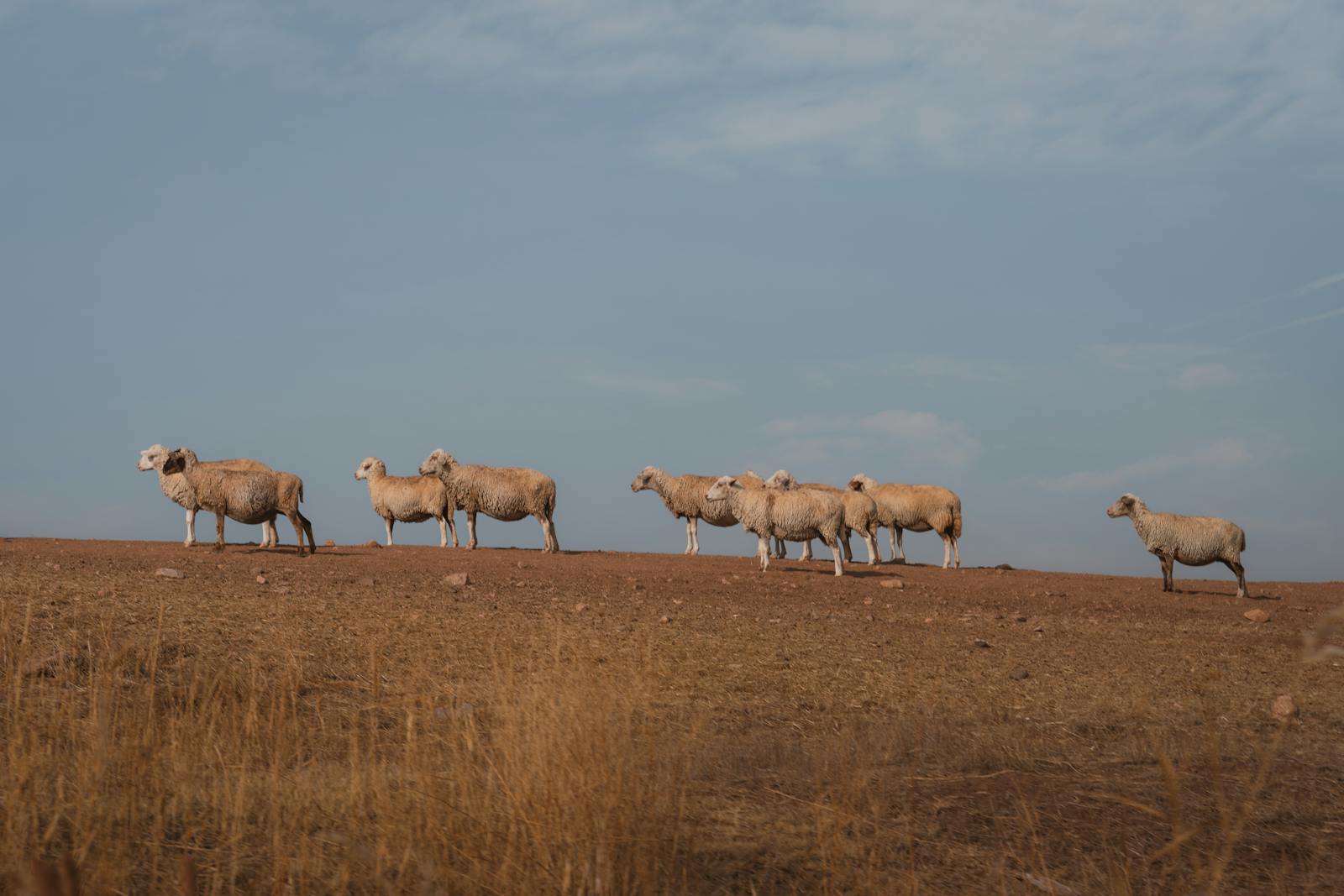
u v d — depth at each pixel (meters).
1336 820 10.16
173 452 33.88
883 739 12.78
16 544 34.16
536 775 8.40
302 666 15.44
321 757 10.90
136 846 8.14
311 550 34.75
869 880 8.31
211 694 12.46
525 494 42.34
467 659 16.58
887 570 39.75
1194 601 32.84
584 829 7.79
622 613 23.05
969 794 10.74
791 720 14.31
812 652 19.28
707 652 18.59
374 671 10.85
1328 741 13.72
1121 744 13.30
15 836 7.59
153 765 9.15
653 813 8.43
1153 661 20.27
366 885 7.73
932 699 15.97
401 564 32.16
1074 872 8.77
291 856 8.12
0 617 14.64
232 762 10.10
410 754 9.38
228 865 7.97
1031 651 20.92
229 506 33.94
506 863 7.53
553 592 26.89
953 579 36.78
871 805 9.98
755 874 8.41
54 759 9.65
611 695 9.87
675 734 11.59
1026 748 12.73
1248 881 8.69
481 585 27.61
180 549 33.91
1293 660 20.81
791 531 35.97
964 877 8.65
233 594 21.62
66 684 12.95
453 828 8.09
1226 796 10.72
